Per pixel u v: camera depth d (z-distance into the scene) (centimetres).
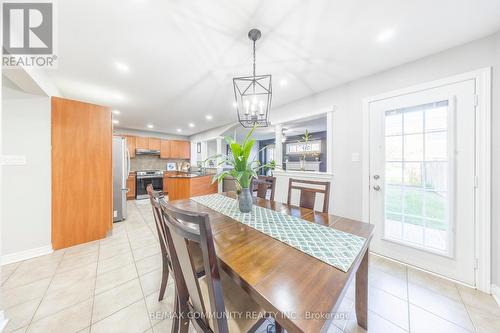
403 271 188
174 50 182
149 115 420
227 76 235
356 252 92
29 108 215
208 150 683
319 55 190
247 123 200
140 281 171
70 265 196
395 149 211
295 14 139
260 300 64
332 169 267
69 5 129
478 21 143
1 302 143
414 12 136
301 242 103
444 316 133
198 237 67
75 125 244
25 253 210
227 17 142
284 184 330
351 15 139
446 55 178
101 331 121
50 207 227
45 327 123
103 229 266
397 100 208
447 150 177
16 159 208
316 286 68
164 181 585
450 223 175
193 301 88
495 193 154
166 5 131
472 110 164
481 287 159
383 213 219
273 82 251
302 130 623
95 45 173
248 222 135
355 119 244
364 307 122
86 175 252
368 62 202
